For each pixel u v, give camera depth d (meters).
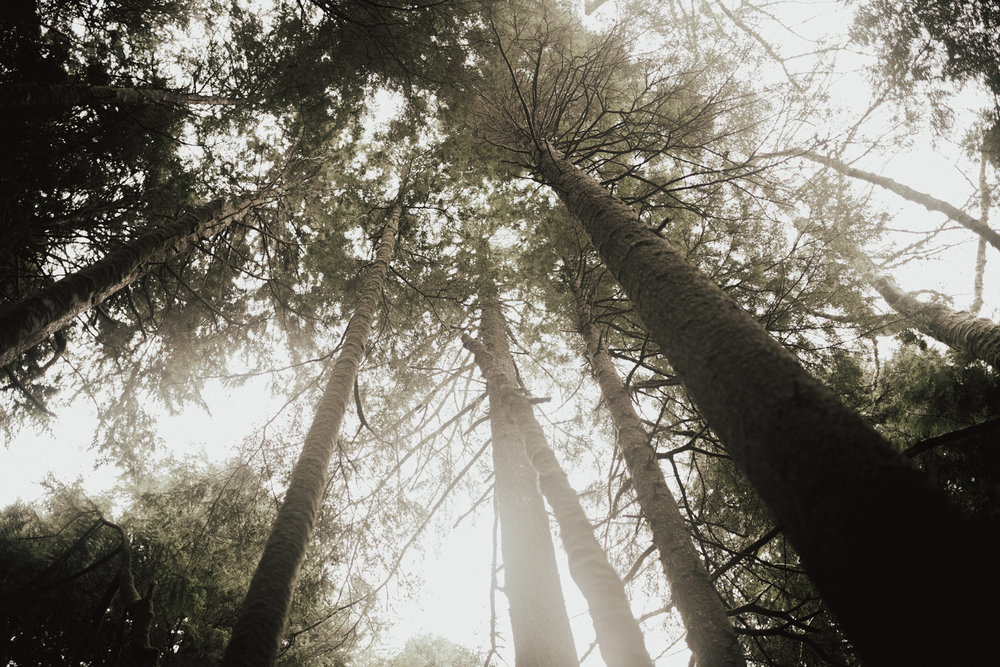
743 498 6.23
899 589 1.27
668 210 7.37
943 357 6.55
